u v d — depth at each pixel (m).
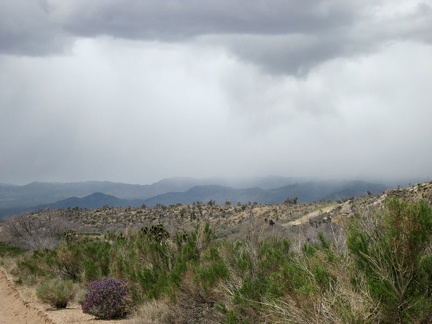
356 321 6.21
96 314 14.54
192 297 11.43
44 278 21.39
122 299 14.67
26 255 32.47
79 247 23.34
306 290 6.80
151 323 11.73
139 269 15.30
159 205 104.19
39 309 16.42
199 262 13.20
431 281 6.40
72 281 20.45
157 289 13.17
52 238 42.72
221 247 12.33
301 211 59.25
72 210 95.19
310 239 10.65
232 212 79.25
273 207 75.81
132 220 81.00
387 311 6.29
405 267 6.41
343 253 7.57
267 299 8.13
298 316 6.86
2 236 45.62
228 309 9.93
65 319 14.42
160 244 16.08
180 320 11.45
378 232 7.19
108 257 19.34
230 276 10.77
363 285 6.66
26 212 49.06
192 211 86.06
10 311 17.38
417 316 6.13
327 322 6.57
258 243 11.91
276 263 10.24
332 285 7.22
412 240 6.35
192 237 15.55
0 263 33.31
